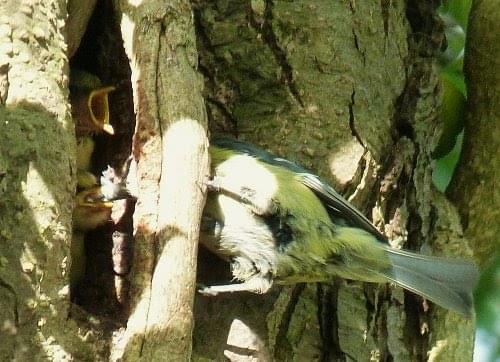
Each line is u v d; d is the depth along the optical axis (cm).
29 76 761
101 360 741
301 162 892
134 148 780
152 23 790
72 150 768
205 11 915
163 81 779
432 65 989
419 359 920
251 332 839
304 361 852
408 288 844
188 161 761
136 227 755
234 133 897
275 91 907
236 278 858
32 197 729
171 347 711
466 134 1049
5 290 702
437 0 1035
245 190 844
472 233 1021
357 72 934
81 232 879
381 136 935
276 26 918
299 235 848
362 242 848
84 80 930
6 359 690
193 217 750
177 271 728
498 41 1034
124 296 867
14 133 739
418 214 949
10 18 769
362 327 878
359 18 952
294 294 871
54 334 716
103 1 923
